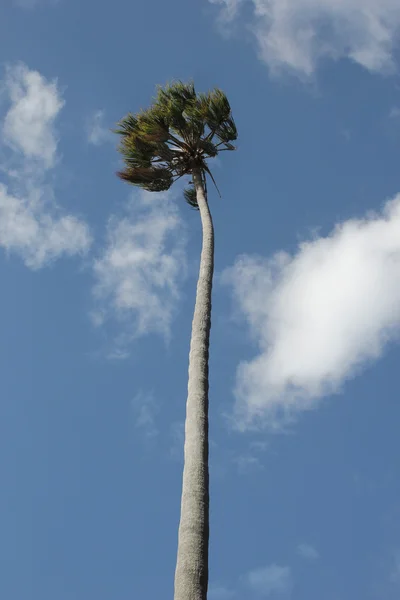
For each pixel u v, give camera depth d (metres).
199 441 11.42
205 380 12.52
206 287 14.76
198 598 9.58
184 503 10.65
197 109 18.75
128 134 19.23
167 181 19.12
